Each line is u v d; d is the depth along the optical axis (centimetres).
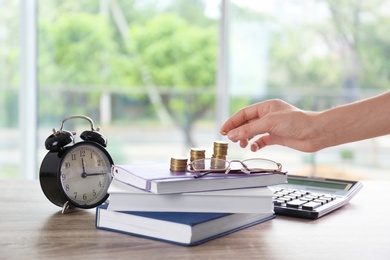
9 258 70
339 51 342
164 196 82
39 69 371
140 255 72
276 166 95
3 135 337
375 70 340
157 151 443
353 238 83
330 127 91
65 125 387
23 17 335
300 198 103
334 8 340
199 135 453
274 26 344
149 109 454
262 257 73
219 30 347
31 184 124
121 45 447
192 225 76
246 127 95
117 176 88
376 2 337
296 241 81
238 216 87
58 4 391
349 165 343
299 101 346
